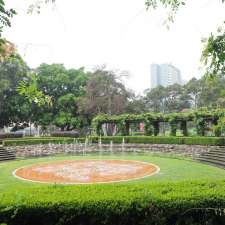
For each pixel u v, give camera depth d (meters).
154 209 6.04
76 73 49.97
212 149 25.39
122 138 33.16
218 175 16.86
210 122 30.25
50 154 30.05
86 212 5.97
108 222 6.02
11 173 18.14
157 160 24.05
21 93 4.49
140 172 18.08
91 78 42.72
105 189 6.99
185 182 7.80
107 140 33.56
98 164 21.80
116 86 42.75
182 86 55.91
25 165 21.89
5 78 40.06
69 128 48.59
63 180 15.73
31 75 4.60
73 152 31.77
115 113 42.28
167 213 6.09
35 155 29.05
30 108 43.91
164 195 6.32
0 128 48.19
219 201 6.27
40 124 47.59
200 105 47.22
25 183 15.00
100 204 5.99
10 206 5.81
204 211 6.24
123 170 18.91
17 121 46.44
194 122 29.84
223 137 25.83
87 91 42.69
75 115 47.12
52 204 5.92
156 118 33.19
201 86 45.91
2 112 44.28
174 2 5.55
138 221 6.09
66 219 5.95
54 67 48.19
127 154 29.06
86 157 26.75
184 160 24.03
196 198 6.21
